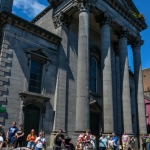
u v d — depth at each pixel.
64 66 23.67
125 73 26.39
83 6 23.09
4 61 19.02
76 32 26.59
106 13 25.44
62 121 21.67
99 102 26.89
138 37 30.91
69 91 23.39
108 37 24.83
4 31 19.80
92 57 28.45
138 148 26.02
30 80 21.05
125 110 24.91
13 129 15.80
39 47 22.27
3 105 18.00
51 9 27.66
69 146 17.41
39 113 20.84
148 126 45.88
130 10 29.88
